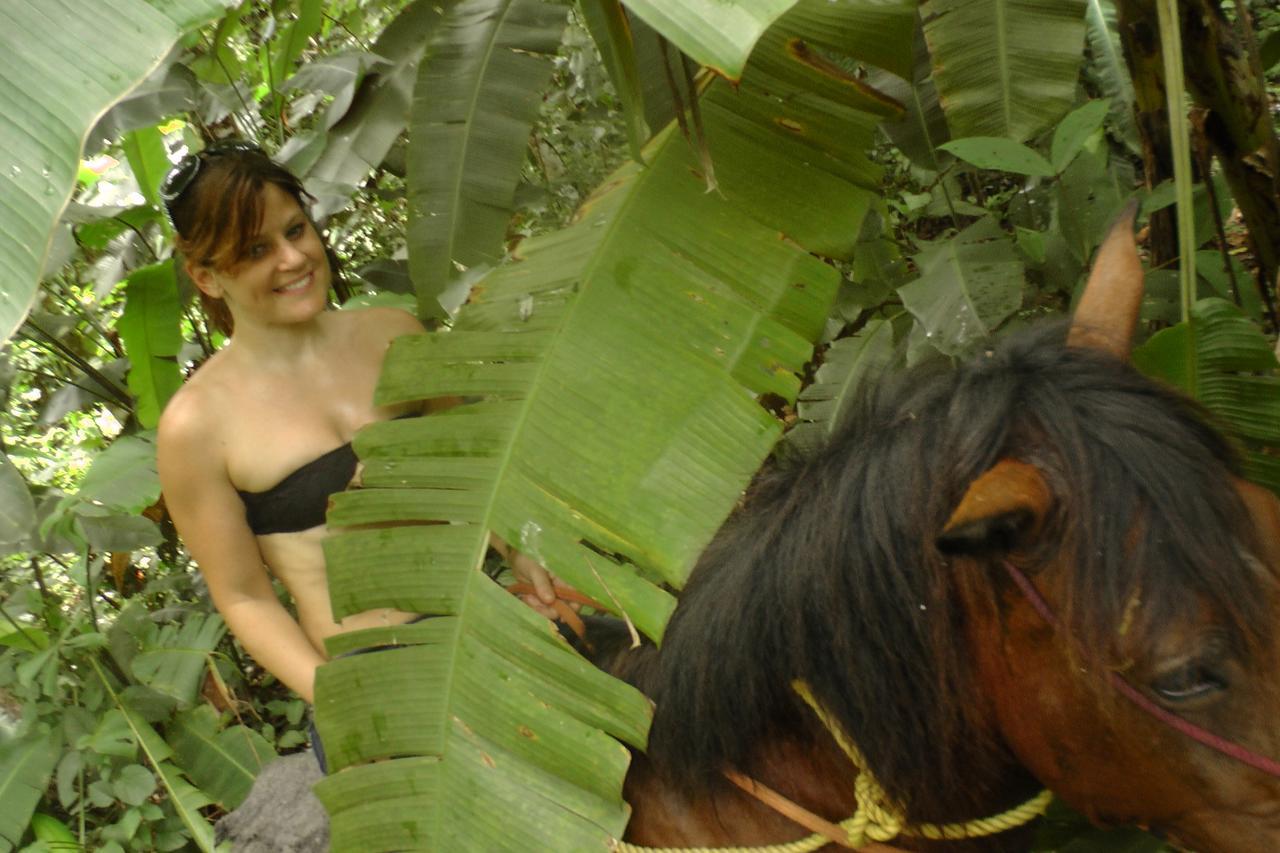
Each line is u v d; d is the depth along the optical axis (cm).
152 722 340
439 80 301
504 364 183
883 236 363
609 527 172
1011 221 426
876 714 152
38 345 438
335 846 179
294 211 218
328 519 181
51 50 127
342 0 495
